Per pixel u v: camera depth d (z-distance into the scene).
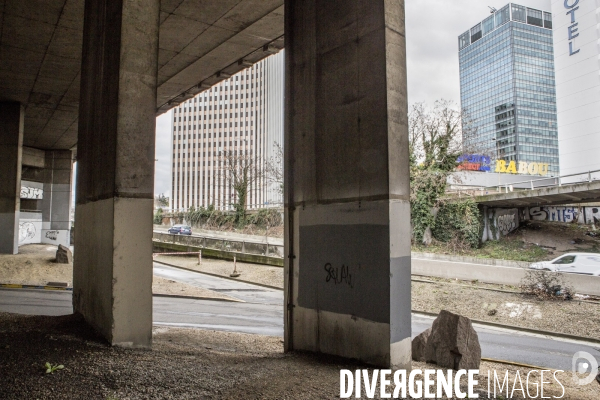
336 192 7.28
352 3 7.18
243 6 13.18
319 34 7.87
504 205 32.47
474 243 30.78
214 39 15.54
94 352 6.45
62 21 13.99
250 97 153.25
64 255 21.50
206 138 156.00
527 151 129.75
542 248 28.95
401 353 6.35
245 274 23.05
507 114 133.25
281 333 11.19
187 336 9.82
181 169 156.75
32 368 5.47
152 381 5.29
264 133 149.88
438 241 31.58
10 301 13.80
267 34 15.13
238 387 5.27
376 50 6.68
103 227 7.57
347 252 6.98
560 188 26.69
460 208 31.17
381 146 6.50
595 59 56.62
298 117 8.30
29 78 19.34
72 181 39.00
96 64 8.68
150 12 7.71
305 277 7.88
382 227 6.40
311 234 7.78
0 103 22.86
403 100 6.75
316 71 7.89
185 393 4.93
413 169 32.06
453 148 31.73
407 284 6.54
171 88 20.97
